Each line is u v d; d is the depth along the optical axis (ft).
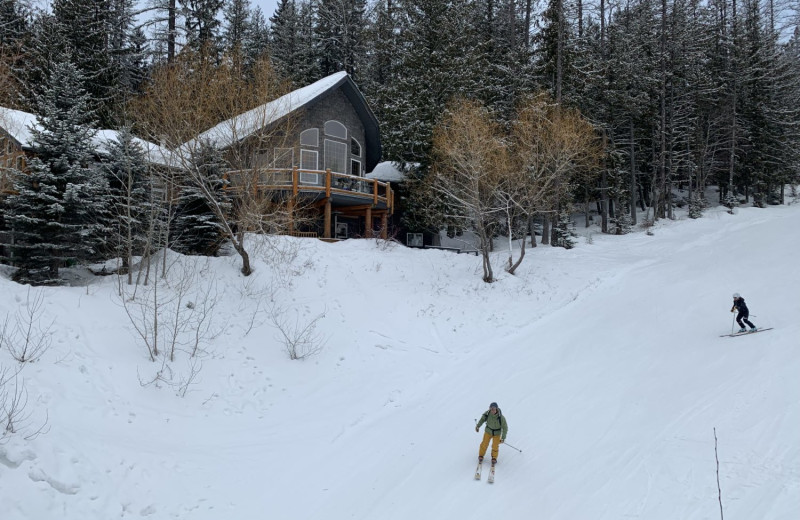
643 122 121.39
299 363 43.70
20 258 45.39
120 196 50.49
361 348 48.01
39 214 44.09
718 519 20.66
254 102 55.98
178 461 28.50
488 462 28.91
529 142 71.51
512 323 55.98
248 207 55.52
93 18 91.50
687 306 53.62
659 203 129.18
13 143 53.42
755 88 131.95
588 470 26.45
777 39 134.00
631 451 27.58
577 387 37.91
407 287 62.69
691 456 25.86
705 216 118.62
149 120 53.01
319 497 26.99
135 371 35.58
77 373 32.32
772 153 130.11
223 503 25.89
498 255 81.92
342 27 135.03
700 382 35.01
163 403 34.09
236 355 42.16
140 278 49.37
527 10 98.89
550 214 90.43
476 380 42.24
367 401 39.60
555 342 48.42
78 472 24.27
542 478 26.45
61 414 28.17
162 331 41.57
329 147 86.38
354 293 57.98
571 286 66.85
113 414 30.78
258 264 57.16
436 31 90.33
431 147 84.69
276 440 33.14
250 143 56.08
